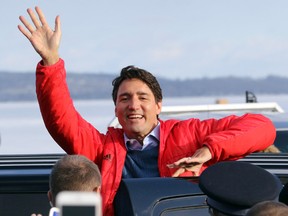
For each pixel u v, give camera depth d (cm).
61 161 418
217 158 495
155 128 512
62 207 297
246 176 392
